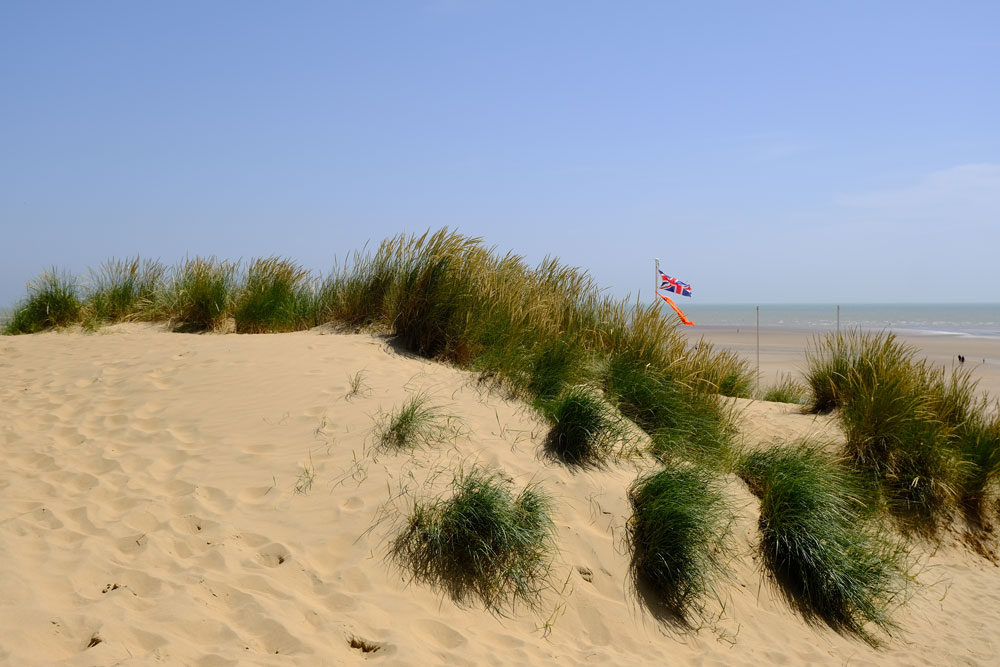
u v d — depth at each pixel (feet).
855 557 18.39
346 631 11.71
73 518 14.25
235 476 16.43
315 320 32.30
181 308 34.86
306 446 17.83
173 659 10.00
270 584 12.58
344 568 13.48
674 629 14.97
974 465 24.20
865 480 23.06
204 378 22.57
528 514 15.57
